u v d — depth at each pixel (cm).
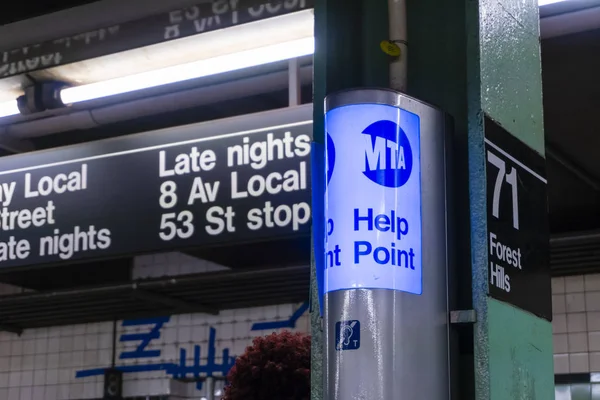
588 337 742
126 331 864
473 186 233
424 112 234
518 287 241
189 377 828
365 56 273
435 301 225
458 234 241
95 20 468
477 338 223
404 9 262
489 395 218
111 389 843
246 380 251
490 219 232
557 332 754
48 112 520
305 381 249
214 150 425
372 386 212
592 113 573
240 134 420
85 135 691
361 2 276
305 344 257
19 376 905
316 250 239
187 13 445
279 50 437
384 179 222
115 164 448
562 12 407
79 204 453
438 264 228
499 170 241
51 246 457
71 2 513
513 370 232
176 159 433
